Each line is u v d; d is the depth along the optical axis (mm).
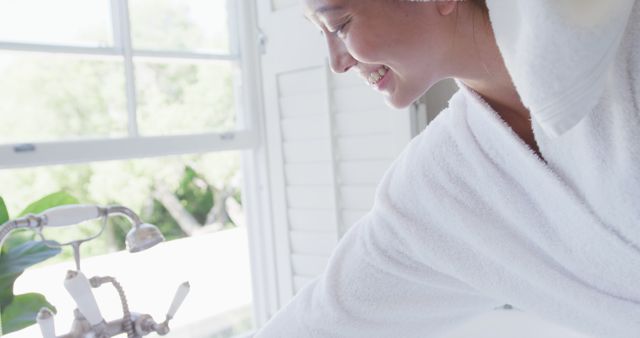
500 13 507
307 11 667
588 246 669
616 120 567
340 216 1869
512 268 763
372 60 648
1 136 5234
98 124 5477
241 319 3586
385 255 854
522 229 734
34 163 1575
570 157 635
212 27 4195
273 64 1998
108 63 5445
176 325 3494
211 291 3855
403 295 868
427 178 803
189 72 5711
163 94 5633
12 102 5242
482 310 912
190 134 1918
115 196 5520
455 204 781
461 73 671
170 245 4609
